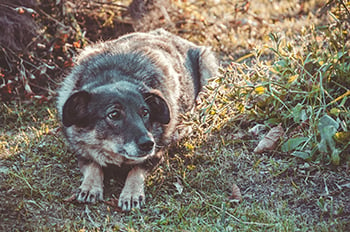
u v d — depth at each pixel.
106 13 3.14
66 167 2.36
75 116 2.21
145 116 2.23
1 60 2.81
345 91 2.45
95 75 2.31
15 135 2.54
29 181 2.28
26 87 2.66
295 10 3.44
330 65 2.43
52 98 2.73
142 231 2.12
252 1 3.67
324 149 2.27
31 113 2.66
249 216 2.16
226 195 2.25
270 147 2.38
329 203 2.18
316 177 2.27
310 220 2.14
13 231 2.11
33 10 2.75
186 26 3.25
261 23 3.30
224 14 3.38
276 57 2.57
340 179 2.25
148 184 2.29
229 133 2.49
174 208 2.19
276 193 2.24
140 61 2.35
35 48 2.81
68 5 2.99
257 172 2.30
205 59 2.70
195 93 2.63
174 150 2.45
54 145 2.45
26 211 2.16
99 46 2.46
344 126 2.28
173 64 2.51
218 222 2.15
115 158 2.27
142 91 2.25
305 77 2.48
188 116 2.47
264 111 2.50
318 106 2.38
